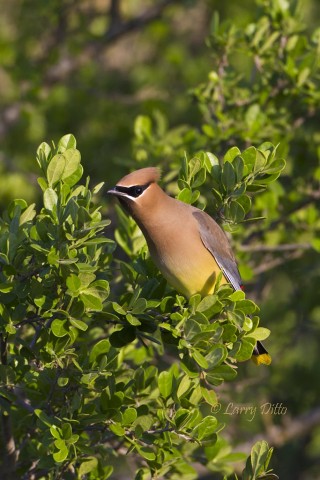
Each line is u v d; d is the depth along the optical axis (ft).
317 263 49.78
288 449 56.59
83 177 58.75
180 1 64.18
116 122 62.44
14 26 66.59
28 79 59.47
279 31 41.47
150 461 26.68
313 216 42.37
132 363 33.55
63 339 25.29
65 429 24.85
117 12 64.54
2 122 61.82
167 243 27.45
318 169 41.65
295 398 53.16
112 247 28.35
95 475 28.12
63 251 23.63
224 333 25.29
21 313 25.12
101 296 24.53
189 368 25.59
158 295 27.96
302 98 41.01
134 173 27.40
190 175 28.58
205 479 45.80
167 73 66.54
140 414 26.04
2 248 24.79
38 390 26.48
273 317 52.37
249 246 41.96
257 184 27.35
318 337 53.67
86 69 64.39
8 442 27.55
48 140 62.85
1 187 56.90
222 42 41.04
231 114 40.93
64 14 62.18
